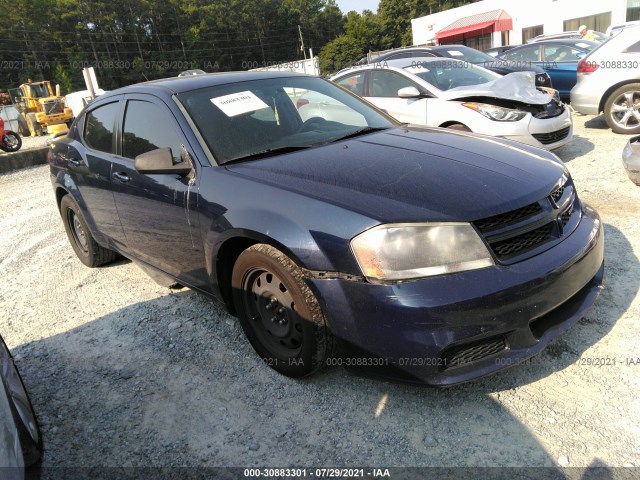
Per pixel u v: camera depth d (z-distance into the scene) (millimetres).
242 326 2939
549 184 2598
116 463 2355
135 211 3531
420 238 2211
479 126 5957
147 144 3422
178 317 3615
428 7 74250
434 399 2512
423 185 2447
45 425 2658
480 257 2229
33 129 22281
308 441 2350
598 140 7367
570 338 2844
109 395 2852
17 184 10102
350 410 2512
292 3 106125
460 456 2164
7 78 77562
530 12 28453
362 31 72438
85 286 4395
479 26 29812
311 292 2416
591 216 2852
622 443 2121
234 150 3031
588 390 2441
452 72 6949
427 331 2133
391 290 2180
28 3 78375
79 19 83938
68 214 4797
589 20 25922
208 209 2832
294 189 2527
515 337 2275
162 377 2953
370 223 2246
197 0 92312
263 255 2553
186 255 3180
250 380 2830
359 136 3291
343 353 2398
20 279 4785
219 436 2449
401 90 6309
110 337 3475
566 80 10648
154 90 3486
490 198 2355
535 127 5840
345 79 7594
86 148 4156
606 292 3242
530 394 2467
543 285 2279
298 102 3562
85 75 14438
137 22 90250
